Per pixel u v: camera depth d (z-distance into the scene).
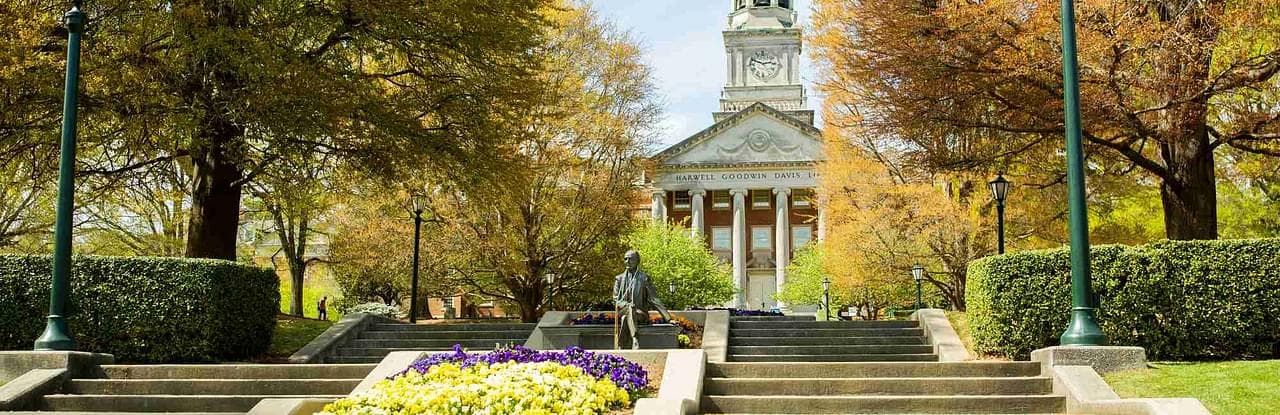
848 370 14.16
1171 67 17.77
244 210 38.62
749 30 87.31
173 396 12.98
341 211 38.12
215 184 21.09
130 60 18.72
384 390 11.43
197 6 18.52
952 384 13.12
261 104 19.08
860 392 13.23
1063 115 18.95
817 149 75.88
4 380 13.59
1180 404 10.46
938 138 21.89
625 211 36.69
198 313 16.33
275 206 31.78
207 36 18.38
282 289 54.69
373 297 47.00
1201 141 19.19
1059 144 21.08
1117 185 24.97
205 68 19.70
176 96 19.48
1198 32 17.80
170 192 24.45
